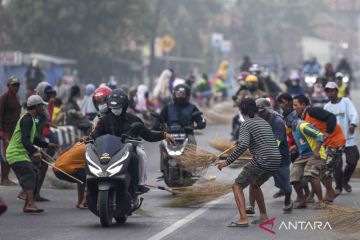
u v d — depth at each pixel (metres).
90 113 41.84
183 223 23.11
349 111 29.14
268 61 130.25
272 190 30.25
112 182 21.80
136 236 21.05
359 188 30.56
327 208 23.44
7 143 30.39
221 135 52.03
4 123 30.20
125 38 110.81
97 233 21.55
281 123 24.58
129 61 120.75
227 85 88.50
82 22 104.25
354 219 22.33
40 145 25.59
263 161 22.16
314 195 28.62
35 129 25.33
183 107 29.44
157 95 60.03
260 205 22.88
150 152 44.69
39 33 103.56
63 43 104.81
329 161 26.52
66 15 101.81
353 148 29.20
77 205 26.22
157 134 23.33
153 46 123.44
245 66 75.44
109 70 111.19
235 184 22.59
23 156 25.17
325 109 29.19
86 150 22.30
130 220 23.69
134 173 22.59
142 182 23.00
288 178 24.66
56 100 40.50
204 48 165.25
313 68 82.75
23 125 24.77
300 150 25.58
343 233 21.53
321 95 56.44
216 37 126.94
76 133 40.81
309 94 67.88
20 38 105.44
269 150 22.19
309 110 26.53
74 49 105.75
